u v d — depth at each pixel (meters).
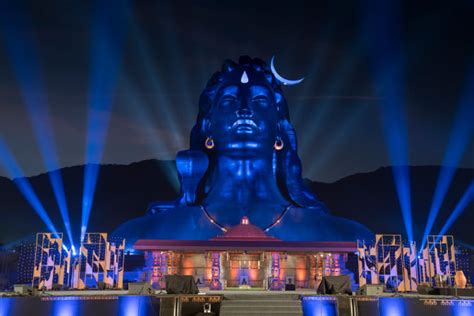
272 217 39.81
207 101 44.88
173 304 23.30
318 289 24.70
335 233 39.91
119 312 22.84
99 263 33.22
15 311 21.31
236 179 42.16
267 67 46.12
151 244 34.19
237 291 30.16
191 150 43.88
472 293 26.06
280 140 43.25
